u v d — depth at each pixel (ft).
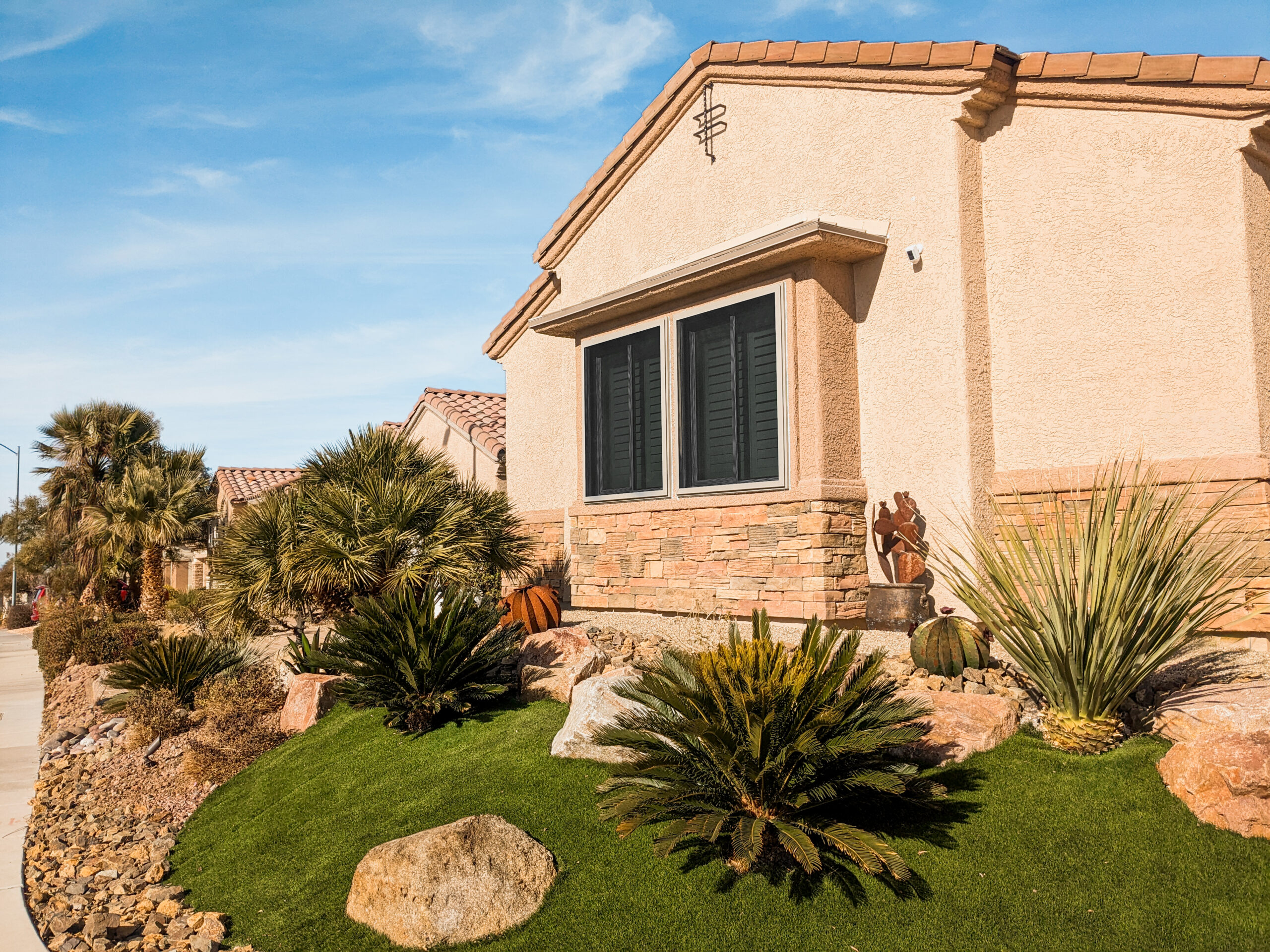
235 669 40.57
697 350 36.88
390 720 26.99
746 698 16.05
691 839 17.51
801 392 32.32
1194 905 13.70
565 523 44.96
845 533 31.76
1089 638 18.19
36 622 146.20
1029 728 19.99
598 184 42.86
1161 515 18.98
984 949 13.50
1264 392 24.76
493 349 51.19
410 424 69.41
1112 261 27.40
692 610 36.01
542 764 21.89
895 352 31.42
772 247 31.73
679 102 39.09
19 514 180.75
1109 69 26.99
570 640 29.19
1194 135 25.98
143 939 18.51
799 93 34.63
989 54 28.25
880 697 17.79
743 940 14.53
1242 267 24.93
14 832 27.22
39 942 19.04
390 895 16.90
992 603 22.03
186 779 30.07
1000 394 29.53
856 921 14.52
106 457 102.01
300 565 36.60
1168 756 16.93
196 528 89.30
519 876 16.92
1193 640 22.63
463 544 37.42
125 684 41.19
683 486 36.86
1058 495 27.68
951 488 29.37
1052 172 28.76
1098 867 14.87
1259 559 23.44
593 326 41.68
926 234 30.40
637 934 15.20
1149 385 26.48
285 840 22.07
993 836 16.10
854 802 17.57
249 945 17.74
